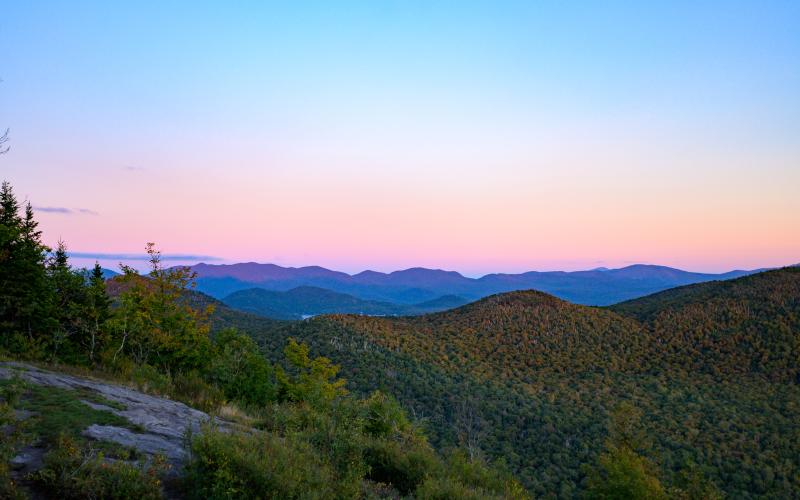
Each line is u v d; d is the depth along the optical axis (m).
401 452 9.67
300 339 95.75
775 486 52.41
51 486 5.04
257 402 17.81
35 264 19.80
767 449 59.84
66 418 7.17
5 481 4.76
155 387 12.66
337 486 6.98
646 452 52.66
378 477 8.99
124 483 5.30
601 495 19.78
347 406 9.98
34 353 14.05
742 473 54.38
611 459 20.52
